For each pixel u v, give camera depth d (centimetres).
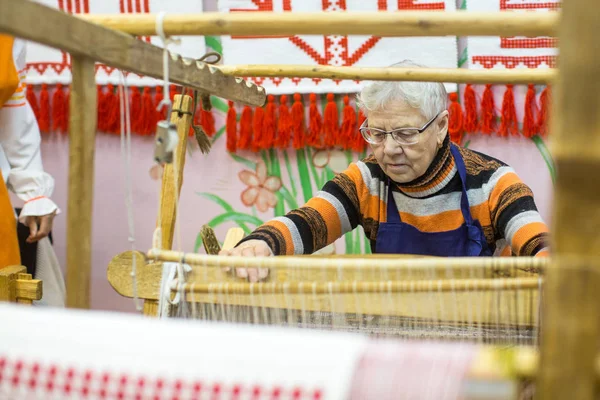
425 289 88
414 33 73
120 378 62
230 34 79
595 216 52
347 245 209
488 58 190
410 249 158
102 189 217
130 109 207
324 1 193
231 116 204
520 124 194
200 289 96
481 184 151
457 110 192
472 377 55
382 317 105
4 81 154
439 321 101
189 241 216
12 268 115
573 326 53
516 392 55
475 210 152
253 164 209
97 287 223
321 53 196
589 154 51
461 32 72
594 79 50
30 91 213
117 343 63
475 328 101
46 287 189
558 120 52
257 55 199
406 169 148
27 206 168
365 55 195
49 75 211
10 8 68
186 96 125
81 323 65
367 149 202
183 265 101
